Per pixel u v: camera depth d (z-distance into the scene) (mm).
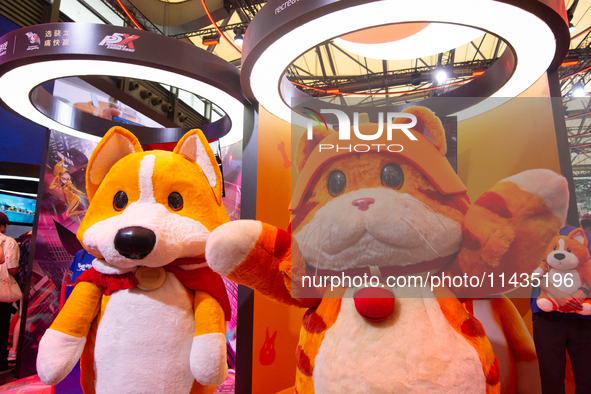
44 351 1421
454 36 2611
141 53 2217
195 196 1653
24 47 2197
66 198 3963
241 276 1188
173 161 1685
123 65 2273
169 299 1529
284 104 2520
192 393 1487
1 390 3096
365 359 970
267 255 1168
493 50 6941
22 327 3533
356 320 1030
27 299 3588
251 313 2330
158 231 1462
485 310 1932
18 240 4785
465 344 993
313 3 1642
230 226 1192
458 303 1074
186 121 8805
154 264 1493
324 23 1717
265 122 2725
